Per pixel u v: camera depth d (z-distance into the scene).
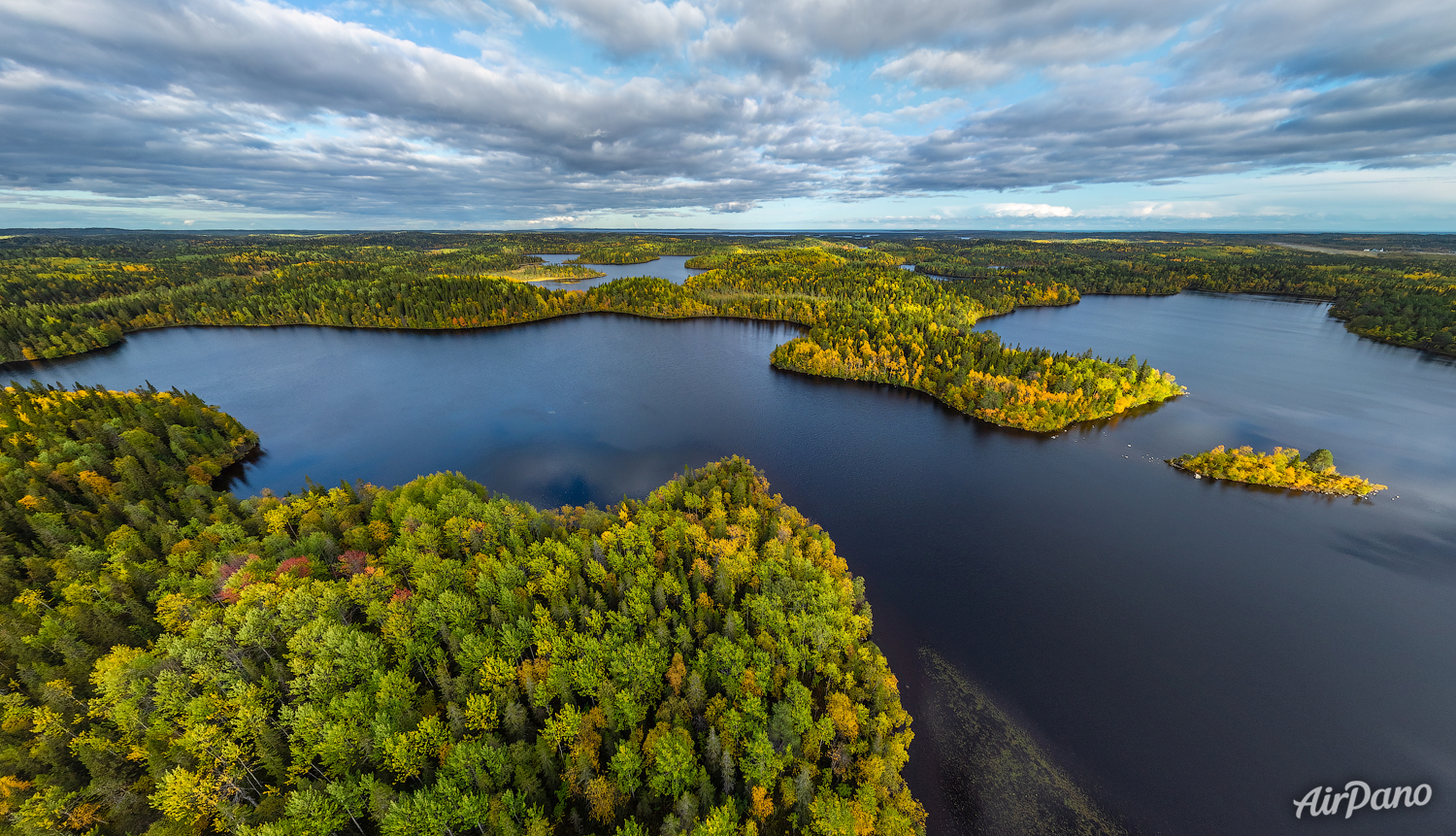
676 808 64.88
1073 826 75.75
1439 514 152.50
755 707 75.69
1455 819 78.00
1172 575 127.88
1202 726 90.81
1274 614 116.31
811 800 68.12
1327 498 160.75
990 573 127.50
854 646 93.75
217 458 170.88
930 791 79.12
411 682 78.94
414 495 124.31
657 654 84.81
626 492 164.25
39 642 83.06
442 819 60.00
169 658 78.25
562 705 77.00
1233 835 75.69
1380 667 103.50
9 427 155.88
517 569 98.19
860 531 144.38
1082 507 156.88
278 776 69.19
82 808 62.47
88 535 114.31
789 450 192.38
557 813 68.12
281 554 104.31
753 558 106.75
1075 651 105.44
